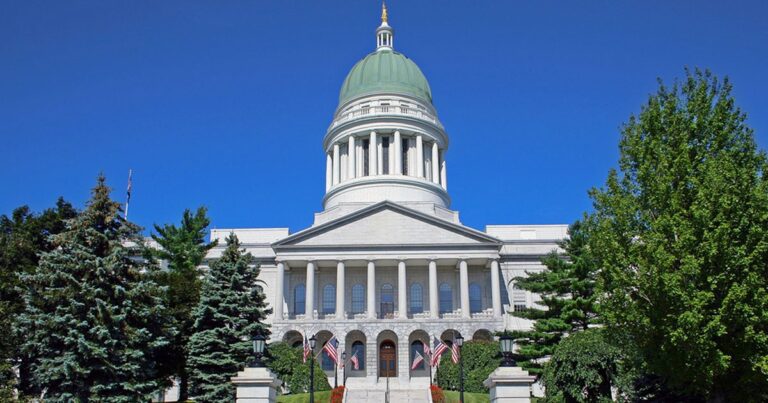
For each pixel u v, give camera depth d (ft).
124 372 116.78
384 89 294.25
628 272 92.48
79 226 122.42
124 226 127.65
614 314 93.15
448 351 192.75
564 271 162.40
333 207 260.42
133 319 122.21
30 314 119.03
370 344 214.48
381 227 231.91
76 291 115.85
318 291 237.25
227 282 147.84
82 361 113.50
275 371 180.04
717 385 90.48
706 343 82.69
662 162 92.27
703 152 93.35
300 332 216.74
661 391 109.29
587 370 116.37
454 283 238.27
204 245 206.18
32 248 146.82
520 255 242.37
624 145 101.65
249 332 141.79
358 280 238.48
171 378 158.51
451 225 229.04
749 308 82.23
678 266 89.35
